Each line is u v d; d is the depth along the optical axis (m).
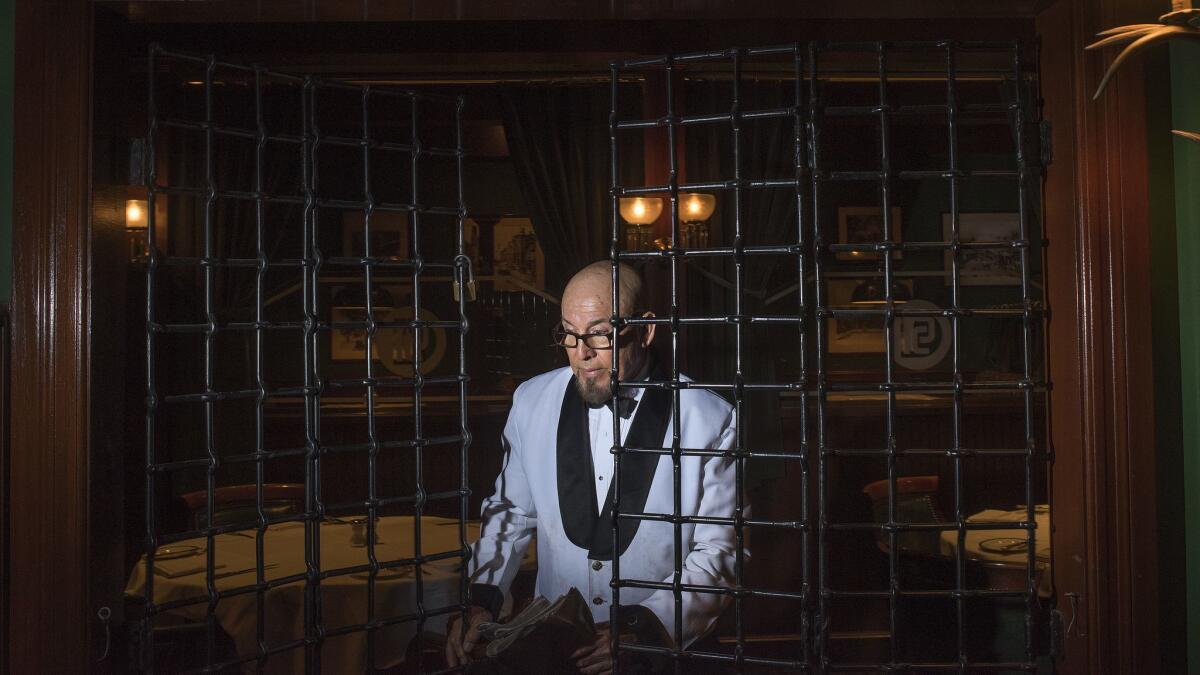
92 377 1.98
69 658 1.94
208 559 2.03
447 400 5.88
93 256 1.98
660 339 4.60
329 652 2.72
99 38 2.02
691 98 5.17
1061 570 2.04
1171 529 1.96
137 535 3.01
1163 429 1.97
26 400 1.96
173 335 5.46
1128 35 1.50
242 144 5.57
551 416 2.58
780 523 1.98
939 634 4.16
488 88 5.77
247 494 4.31
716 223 5.16
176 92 5.37
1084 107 1.99
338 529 3.42
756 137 5.16
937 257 7.02
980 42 2.01
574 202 5.32
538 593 2.59
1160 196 1.99
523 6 2.17
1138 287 1.96
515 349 6.83
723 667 2.62
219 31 3.90
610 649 2.12
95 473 1.98
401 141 6.41
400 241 6.77
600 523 2.46
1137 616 1.93
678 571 2.03
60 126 1.98
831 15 2.17
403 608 2.75
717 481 2.40
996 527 1.99
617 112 2.07
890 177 1.97
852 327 6.95
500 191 6.92
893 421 1.96
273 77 2.12
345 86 2.19
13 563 1.95
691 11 2.15
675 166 2.03
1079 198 1.99
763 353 5.05
